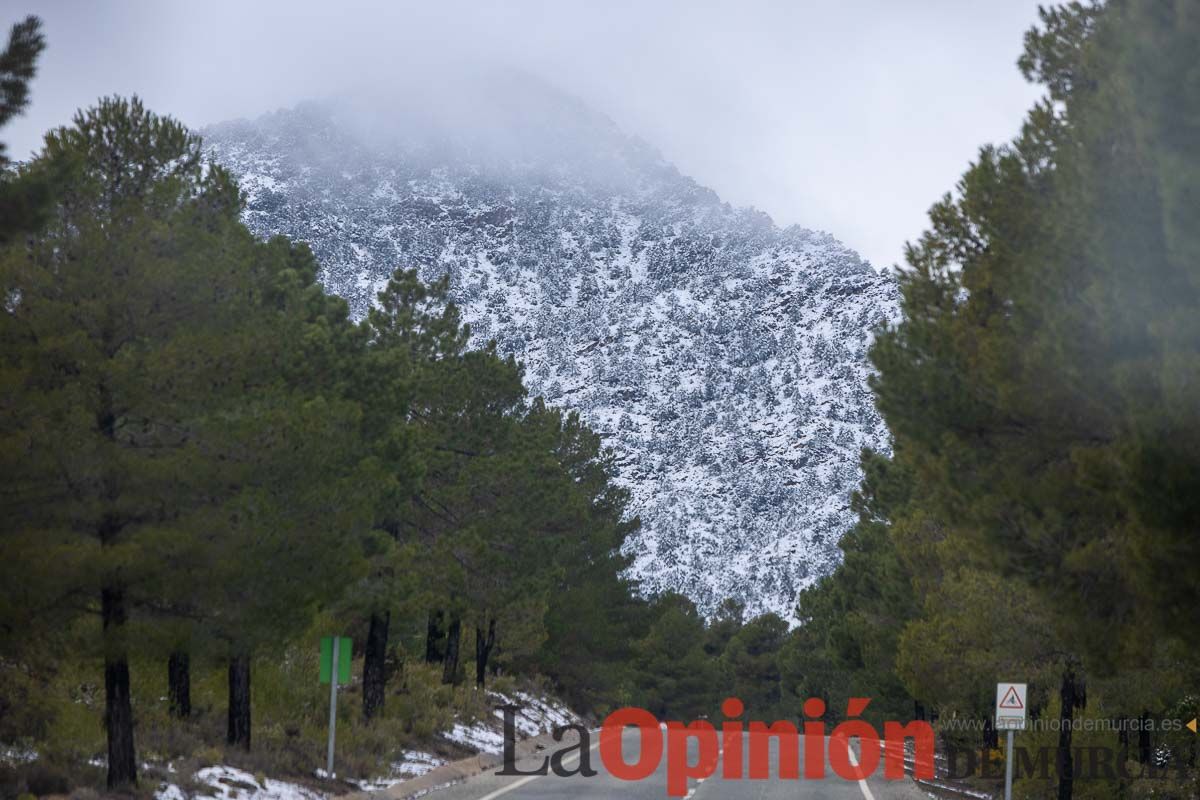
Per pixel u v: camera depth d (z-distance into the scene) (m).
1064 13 44.41
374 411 69.62
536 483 102.75
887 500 111.44
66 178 36.25
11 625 44.97
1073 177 38.56
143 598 48.28
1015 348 40.53
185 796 50.53
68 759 52.22
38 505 46.22
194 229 49.97
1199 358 32.09
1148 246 34.75
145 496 47.06
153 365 47.19
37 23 32.50
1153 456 32.69
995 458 43.38
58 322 46.62
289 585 51.34
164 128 52.12
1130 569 38.38
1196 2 30.86
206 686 80.00
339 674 65.81
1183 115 31.06
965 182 46.81
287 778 60.91
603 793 70.88
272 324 55.09
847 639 137.75
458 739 94.19
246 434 49.31
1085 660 44.75
